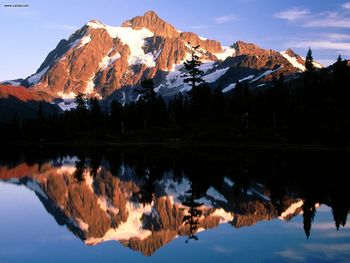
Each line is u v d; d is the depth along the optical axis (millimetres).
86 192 41219
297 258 18781
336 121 118312
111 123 171875
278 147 107938
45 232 24297
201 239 22531
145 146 125938
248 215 29000
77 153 105188
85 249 20734
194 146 116875
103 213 30766
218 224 26422
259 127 128750
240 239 22281
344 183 43719
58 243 21828
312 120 123188
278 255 19250
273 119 128000
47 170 62625
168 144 128125
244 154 86125
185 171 57500
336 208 30688
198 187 43344
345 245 20828
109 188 43938
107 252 20203
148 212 31281
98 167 66688
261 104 140750
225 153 89562
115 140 151000
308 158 74812
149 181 48938
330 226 25000
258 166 60906
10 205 33438
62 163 75438
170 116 175750
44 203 34531
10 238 22859
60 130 184000
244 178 48688
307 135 114750
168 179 50094
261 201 34500
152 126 156250
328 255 19203
